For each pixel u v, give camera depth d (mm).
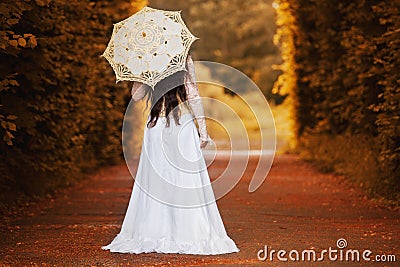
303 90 42438
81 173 31141
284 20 41719
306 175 33281
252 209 22047
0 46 16641
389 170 23438
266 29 83750
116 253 14984
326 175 33062
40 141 23312
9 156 22000
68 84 26641
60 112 25000
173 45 15141
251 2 85312
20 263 14078
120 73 15211
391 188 23328
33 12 21016
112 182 30172
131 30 15273
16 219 19750
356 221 19438
